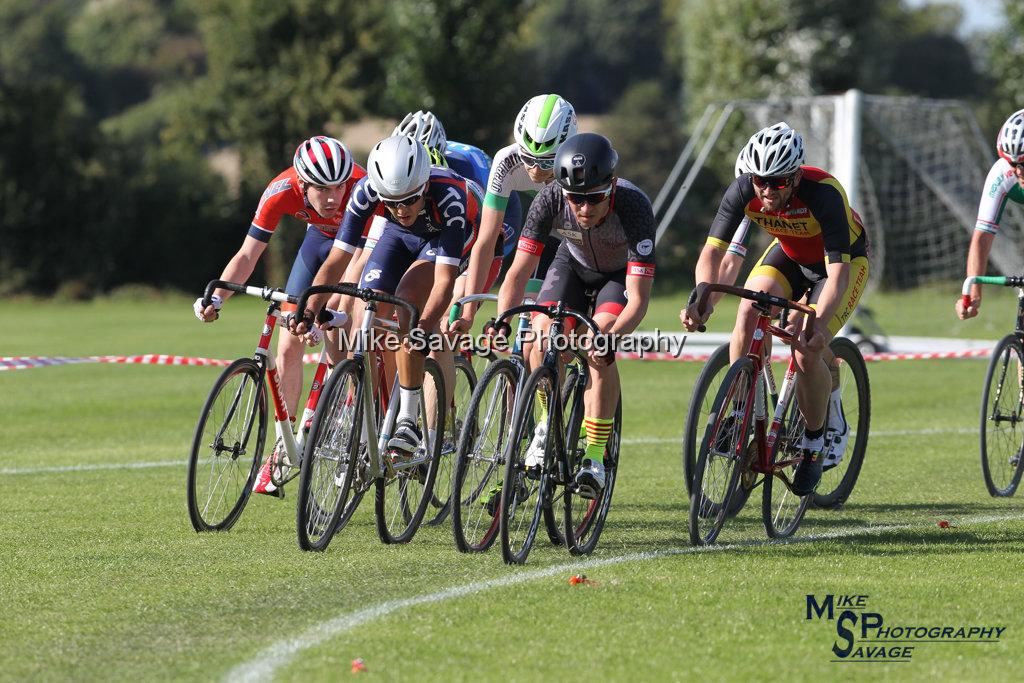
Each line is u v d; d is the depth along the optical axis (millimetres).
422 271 18641
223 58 135250
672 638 12898
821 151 62531
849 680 11719
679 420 31375
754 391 17391
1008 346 21281
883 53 114188
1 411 34094
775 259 19297
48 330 71188
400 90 118688
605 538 18047
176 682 11688
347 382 16906
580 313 16312
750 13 107250
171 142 136625
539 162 17562
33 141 115312
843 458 20672
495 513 17281
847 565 16000
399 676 11781
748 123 100188
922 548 17016
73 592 14820
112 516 19547
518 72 121062
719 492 17578
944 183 62938
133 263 117750
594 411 17047
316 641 12797
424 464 18203
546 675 11812
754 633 13078
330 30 133125
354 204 18234
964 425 29266
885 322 66750
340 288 16938
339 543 17688
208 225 119750
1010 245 62812
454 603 14148
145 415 33125
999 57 107000
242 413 18516
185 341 60812
